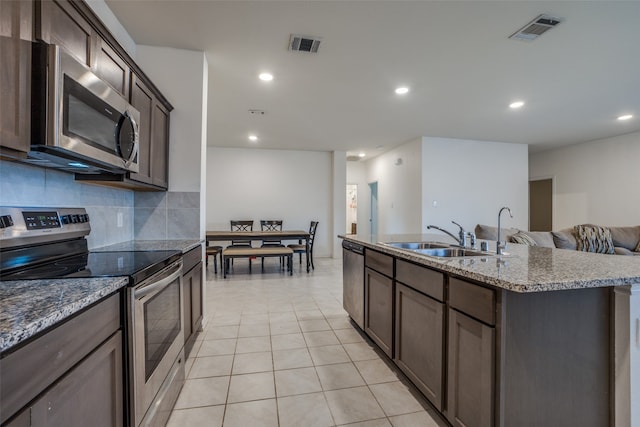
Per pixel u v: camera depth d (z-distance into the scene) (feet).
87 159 4.45
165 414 5.00
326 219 23.63
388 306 6.99
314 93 12.05
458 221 19.40
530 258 5.52
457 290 4.70
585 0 6.70
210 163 21.90
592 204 19.60
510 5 6.89
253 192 22.48
